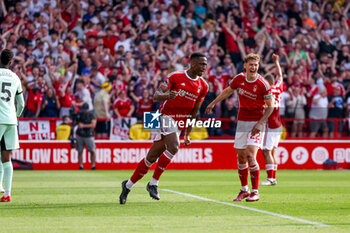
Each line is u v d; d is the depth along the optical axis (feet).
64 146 191.93
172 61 228.63
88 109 187.93
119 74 214.28
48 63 211.61
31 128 189.98
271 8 253.65
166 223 61.57
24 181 135.23
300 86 225.35
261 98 85.15
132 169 194.80
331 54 252.01
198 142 198.08
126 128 196.03
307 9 262.47
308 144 203.21
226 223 61.67
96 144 193.57
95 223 61.41
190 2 250.37
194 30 243.19
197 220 64.18
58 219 64.75
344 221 64.03
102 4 245.24
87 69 221.46
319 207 79.10
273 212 72.49
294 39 252.21
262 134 87.71
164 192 104.53
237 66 238.89
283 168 201.98
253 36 247.29
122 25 238.68
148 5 248.11
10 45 228.02
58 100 204.54
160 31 239.91
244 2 254.27
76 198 91.56
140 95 211.82
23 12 236.84
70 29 238.89
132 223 61.52
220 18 247.09
